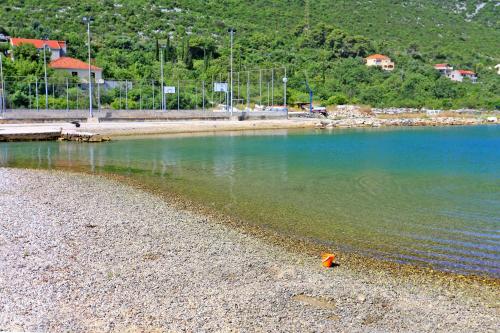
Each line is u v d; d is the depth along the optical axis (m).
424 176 29.92
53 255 13.12
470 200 22.69
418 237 16.44
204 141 50.31
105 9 145.38
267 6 183.38
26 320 9.35
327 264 13.26
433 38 179.38
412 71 131.00
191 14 158.00
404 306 10.81
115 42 111.81
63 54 95.62
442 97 117.38
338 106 101.75
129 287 11.14
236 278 12.04
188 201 21.14
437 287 12.06
